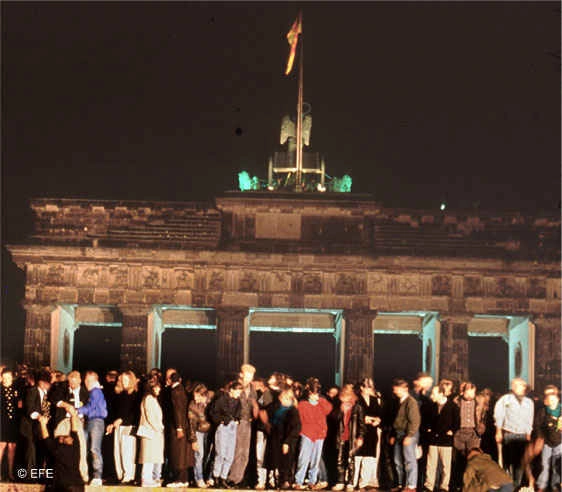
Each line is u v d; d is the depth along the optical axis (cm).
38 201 9362
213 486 4684
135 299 9181
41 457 4900
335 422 4791
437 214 9469
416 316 9738
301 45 9706
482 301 9294
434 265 9238
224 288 9238
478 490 4134
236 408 4681
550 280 9356
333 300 9238
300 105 9625
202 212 9438
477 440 4675
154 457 4631
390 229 9456
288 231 9362
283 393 4681
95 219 9381
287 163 9650
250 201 9306
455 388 8650
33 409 4619
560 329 9300
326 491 4653
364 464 4778
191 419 4678
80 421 4659
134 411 4778
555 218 9450
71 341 9688
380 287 9288
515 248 9400
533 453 4603
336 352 9706
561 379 9225
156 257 9194
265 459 4769
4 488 4500
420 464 5003
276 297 9238
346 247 9331
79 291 9200
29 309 9138
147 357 9112
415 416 4512
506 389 10550
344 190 9625
